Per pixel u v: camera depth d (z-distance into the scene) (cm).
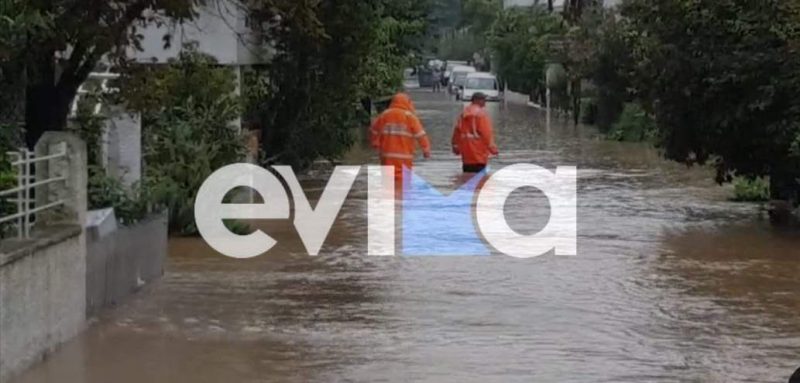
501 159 3581
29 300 1063
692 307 1403
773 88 1981
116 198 1480
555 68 6631
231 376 1079
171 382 1057
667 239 1955
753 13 2020
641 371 1110
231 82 2108
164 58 2081
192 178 1914
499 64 9175
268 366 1116
